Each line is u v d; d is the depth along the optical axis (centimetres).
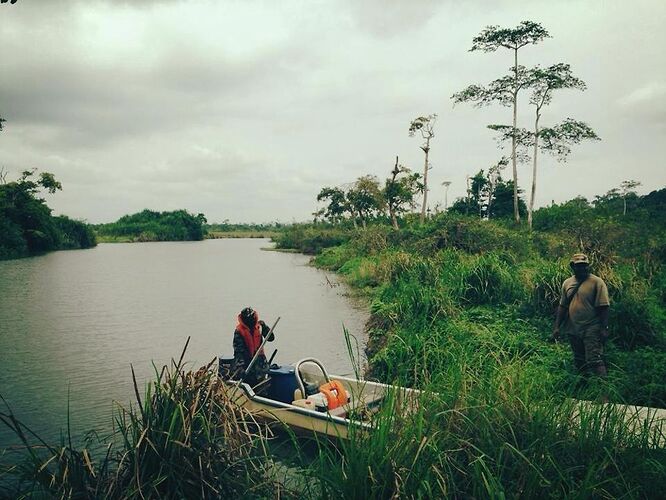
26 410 833
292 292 2339
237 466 496
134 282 2870
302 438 661
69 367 1110
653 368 730
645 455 443
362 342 1302
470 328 965
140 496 442
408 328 1013
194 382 509
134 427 477
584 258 743
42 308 1948
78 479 450
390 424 435
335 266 3534
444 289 1207
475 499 390
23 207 6625
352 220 6456
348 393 723
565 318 768
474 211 5731
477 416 465
